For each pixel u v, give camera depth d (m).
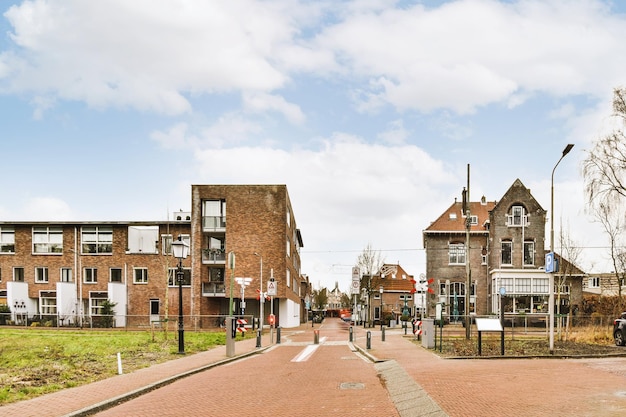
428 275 53.03
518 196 51.78
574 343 25.02
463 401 10.45
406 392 11.64
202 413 10.13
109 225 51.22
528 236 51.25
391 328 48.19
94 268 50.97
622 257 37.47
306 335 38.53
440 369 15.30
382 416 9.66
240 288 49.97
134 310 50.28
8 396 11.45
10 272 51.44
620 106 26.50
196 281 50.25
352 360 19.38
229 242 50.62
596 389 11.69
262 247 50.59
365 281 68.69
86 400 11.08
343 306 156.25
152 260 50.75
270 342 28.56
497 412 9.47
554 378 13.35
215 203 51.75
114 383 13.38
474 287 52.47
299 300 84.31
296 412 10.05
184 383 14.05
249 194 51.22
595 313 48.19
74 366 16.66
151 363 17.98
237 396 11.84
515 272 49.16
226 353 20.66
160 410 10.49
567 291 47.91
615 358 18.33
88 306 50.94
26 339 27.61
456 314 49.72
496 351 20.50
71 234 51.34
